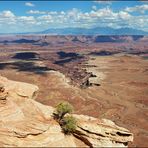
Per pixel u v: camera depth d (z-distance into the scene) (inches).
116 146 1605.6
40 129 1595.7
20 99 1926.7
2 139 1509.6
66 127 1665.8
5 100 1787.6
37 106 1895.9
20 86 2060.8
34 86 2126.0
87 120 1772.9
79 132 1657.2
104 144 1600.6
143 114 4325.8
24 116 1737.2
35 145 1502.2
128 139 1660.9
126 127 3622.0
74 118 1697.8
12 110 1748.3
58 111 1784.0
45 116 1786.4
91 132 1643.7
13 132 1546.5
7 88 1984.5
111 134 1648.6
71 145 1561.3
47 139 1552.7
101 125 1710.1
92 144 1600.6
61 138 1585.9
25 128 1589.6
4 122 1632.6
